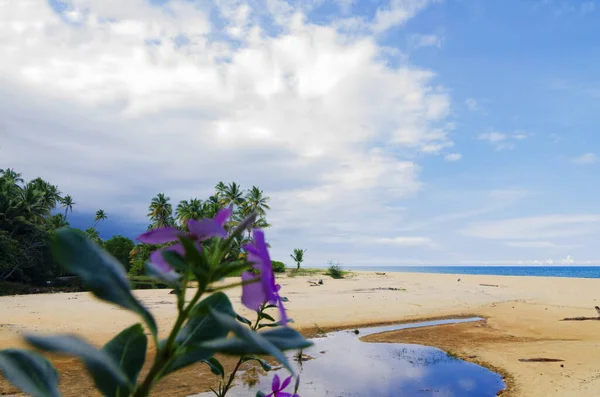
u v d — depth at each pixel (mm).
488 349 12180
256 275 666
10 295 30016
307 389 8484
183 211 53281
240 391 8258
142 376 8852
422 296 28797
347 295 29219
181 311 622
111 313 18688
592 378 8352
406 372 9828
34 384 540
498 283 46500
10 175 56969
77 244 531
